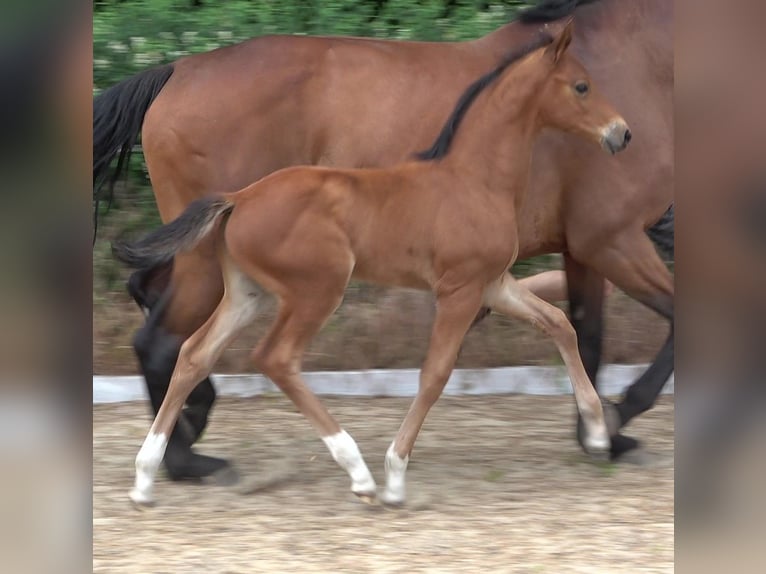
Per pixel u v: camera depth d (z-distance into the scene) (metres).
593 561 5.54
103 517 6.21
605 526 6.06
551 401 8.86
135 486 6.41
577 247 6.90
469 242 6.23
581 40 6.90
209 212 6.10
